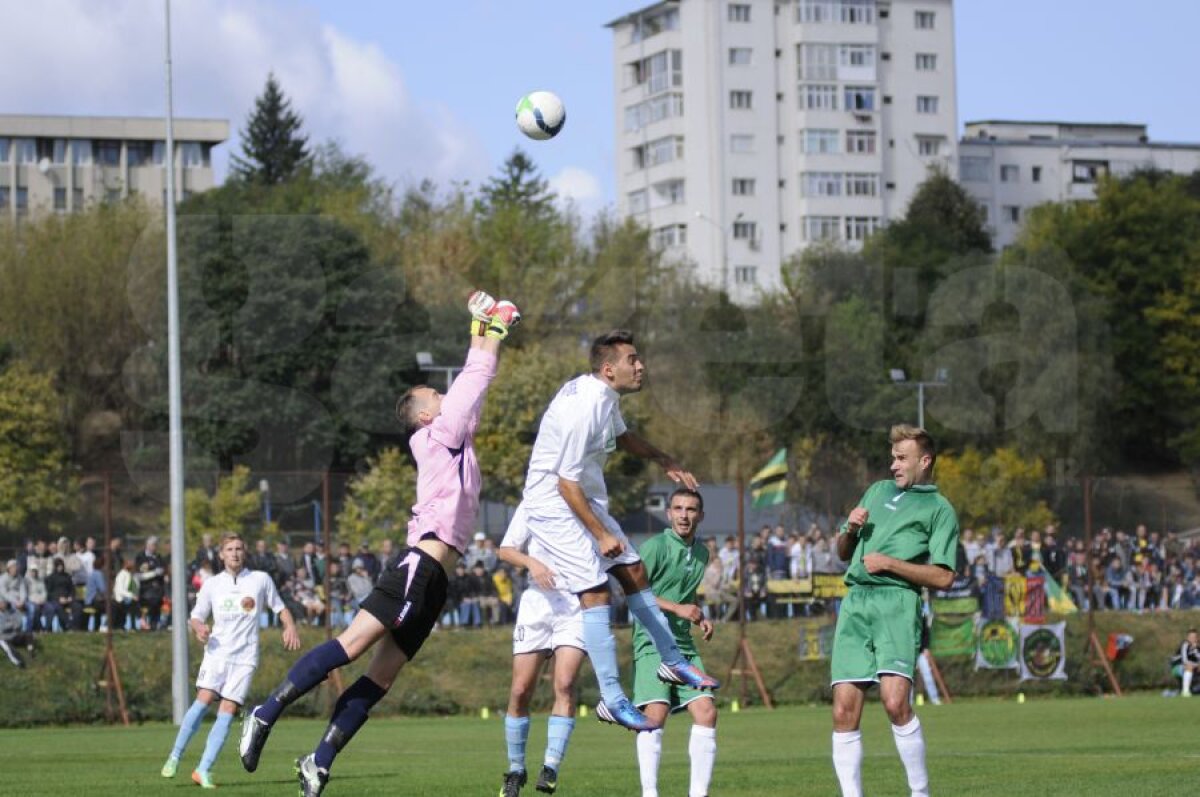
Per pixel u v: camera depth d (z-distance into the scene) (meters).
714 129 142.50
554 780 14.50
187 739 19.22
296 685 11.99
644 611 13.55
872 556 12.94
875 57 144.88
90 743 27.95
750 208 143.38
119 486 60.28
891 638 13.01
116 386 82.56
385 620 12.19
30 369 77.38
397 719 36.91
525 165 136.75
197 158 147.25
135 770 20.64
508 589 41.56
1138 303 95.81
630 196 150.88
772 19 143.88
